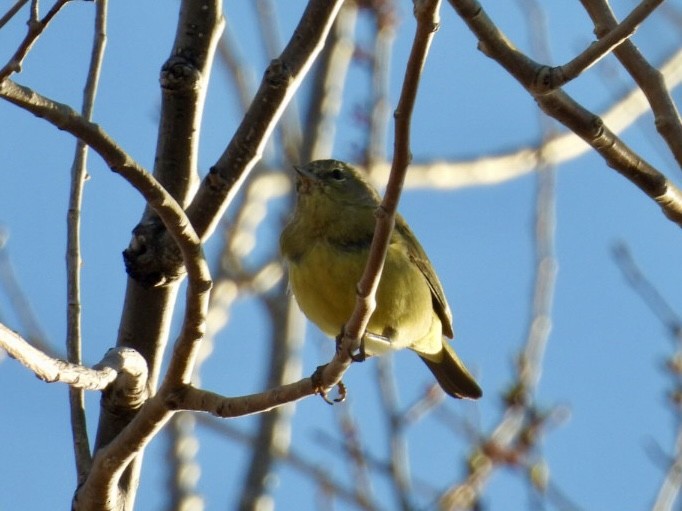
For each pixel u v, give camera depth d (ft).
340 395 32.73
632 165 26.45
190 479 44.19
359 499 41.86
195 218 28.99
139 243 28.96
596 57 24.03
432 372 42.24
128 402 27.66
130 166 22.99
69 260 28.81
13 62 21.04
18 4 21.85
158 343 29.19
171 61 29.22
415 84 21.44
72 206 29.17
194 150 29.53
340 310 35.19
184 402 25.81
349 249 34.96
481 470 40.57
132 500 28.25
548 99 25.73
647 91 26.53
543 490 40.50
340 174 35.99
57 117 22.00
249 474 44.86
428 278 38.55
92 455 28.45
